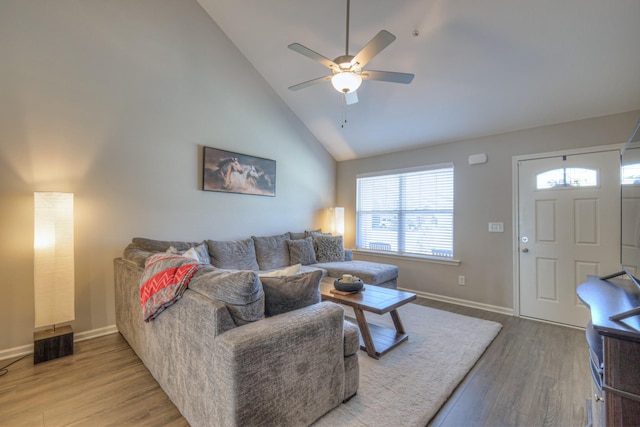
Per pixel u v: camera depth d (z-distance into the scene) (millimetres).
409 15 2807
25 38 2551
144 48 3240
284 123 4746
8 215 2494
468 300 3980
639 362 1033
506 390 2029
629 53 2496
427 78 3363
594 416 1445
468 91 3338
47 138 2660
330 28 3219
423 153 4488
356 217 5426
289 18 3338
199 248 3254
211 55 3818
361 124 4531
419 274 4488
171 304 1742
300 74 4098
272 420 1440
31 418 1732
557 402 1897
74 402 1880
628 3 2199
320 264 4355
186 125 3594
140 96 3217
